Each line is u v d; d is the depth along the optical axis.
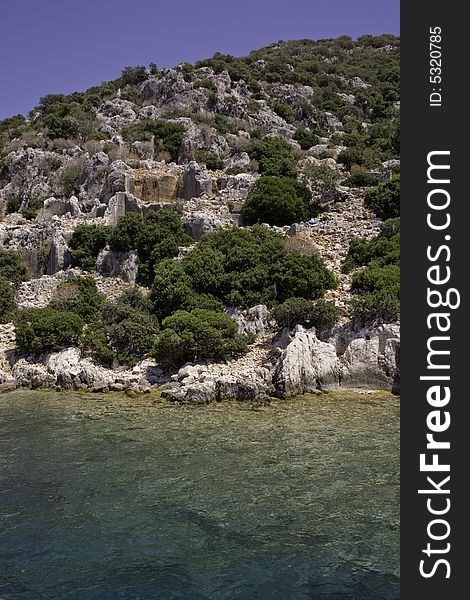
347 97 105.81
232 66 104.50
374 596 9.95
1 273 43.50
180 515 13.21
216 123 76.31
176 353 28.45
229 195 51.16
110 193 52.19
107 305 34.09
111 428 20.81
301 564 11.00
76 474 15.95
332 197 49.16
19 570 10.94
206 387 24.98
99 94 96.56
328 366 26.38
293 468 16.19
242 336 30.03
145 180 52.47
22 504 13.94
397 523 12.62
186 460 17.02
